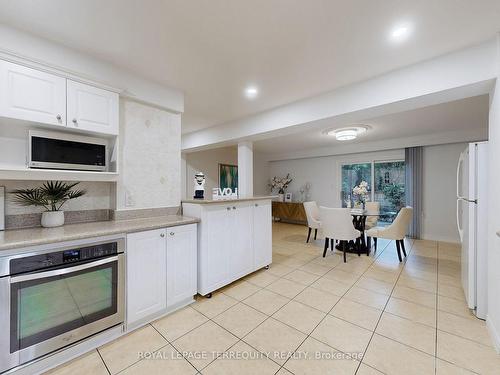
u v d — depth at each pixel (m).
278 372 1.49
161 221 2.24
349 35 1.81
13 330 1.38
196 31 1.76
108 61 2.16
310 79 2.52
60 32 1.76
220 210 2.63
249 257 3.02
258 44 1.93
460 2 1.47
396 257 3.92
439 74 2.07
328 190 6.98
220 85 2.66
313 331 1.91
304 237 5.48
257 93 2.88
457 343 1.75
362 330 1.92
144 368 1.52
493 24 1.66
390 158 5.82
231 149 6.94
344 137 4.56
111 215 2.31
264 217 3.29
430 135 4.98
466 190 2.26
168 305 2.14
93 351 1.67
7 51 1.57
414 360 1.58
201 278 2.44
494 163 1.83
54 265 1.53
